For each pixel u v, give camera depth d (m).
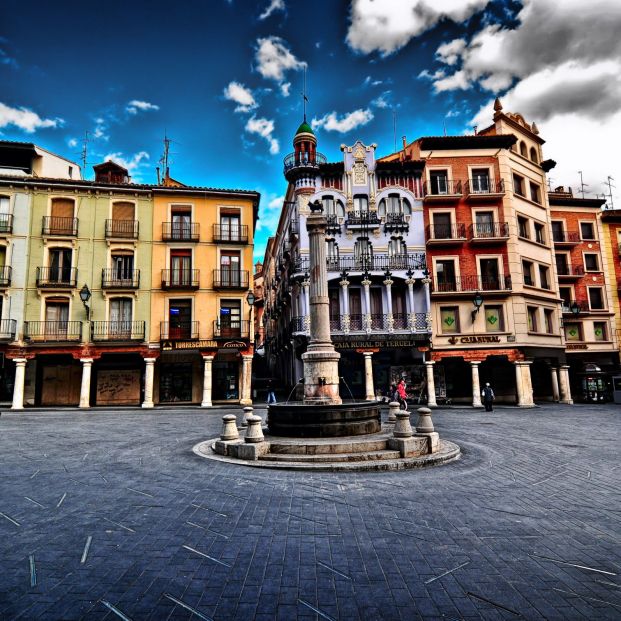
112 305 30.19
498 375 31.80
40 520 5.67
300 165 30.95
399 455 9.33
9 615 3.44
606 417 20.38
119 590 3.86
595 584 4.01
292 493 6.92
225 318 31.27
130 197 31.28
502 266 30.75
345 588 3.92
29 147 31.52
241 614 3.49
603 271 39.00
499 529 5.38
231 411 25.59
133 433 14.61
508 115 34.34
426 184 31.47
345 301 28.98
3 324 28.30
